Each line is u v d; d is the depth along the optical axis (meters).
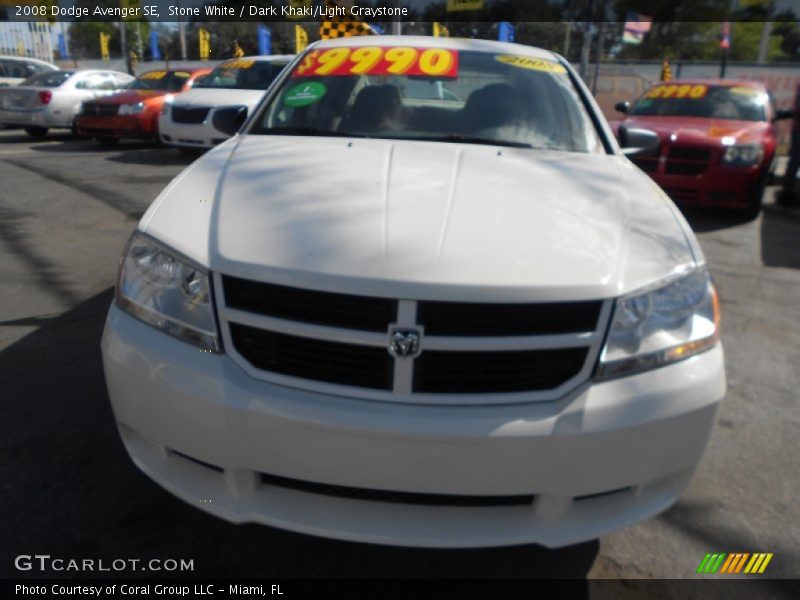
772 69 13.94
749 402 3.19
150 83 12.07
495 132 2.84
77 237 5.38
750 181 6.64
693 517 2.35
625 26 16.97
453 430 1.63
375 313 1.67
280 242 1.80
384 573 2.04
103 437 2.61
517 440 1.65
